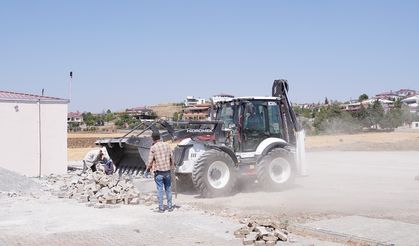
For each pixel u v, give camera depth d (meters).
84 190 14.43
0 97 21.11
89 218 10.96
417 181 17.53
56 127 22.58
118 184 13.77
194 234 9.21
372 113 84.06
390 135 58.94
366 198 13.33
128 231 9.57
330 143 46.12
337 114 80.81
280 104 16.52
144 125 15.04
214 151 14.12
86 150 48.22
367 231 8.86
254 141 15.68
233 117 15.70
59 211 11.95
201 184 13.84
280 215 11.04
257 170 15.16
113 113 140.88
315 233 9.03
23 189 15.95
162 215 11.22
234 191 15.23
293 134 16.64
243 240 8.42
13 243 8.77
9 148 21.31
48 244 8.67
